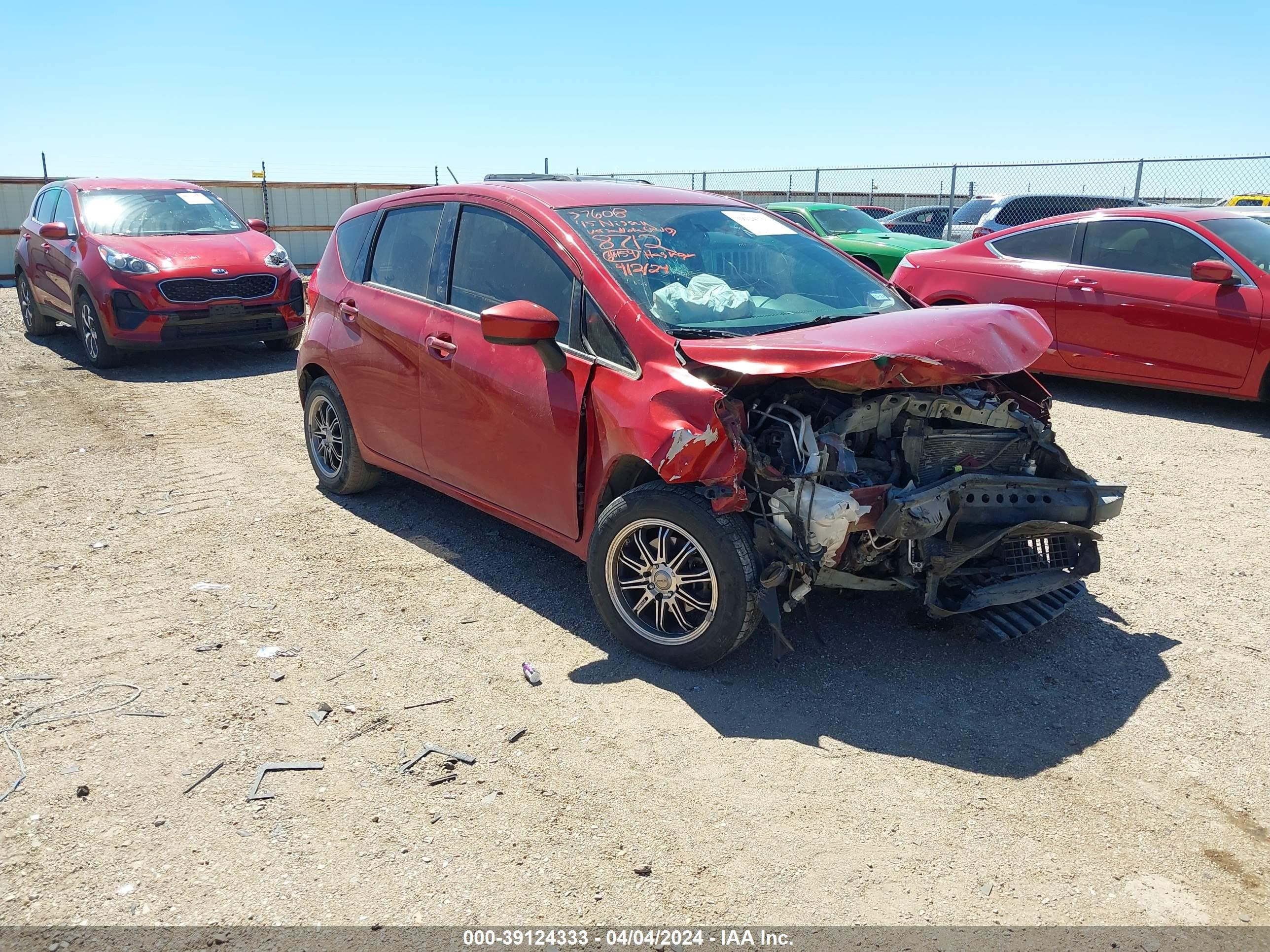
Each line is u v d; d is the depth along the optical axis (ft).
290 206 76.79
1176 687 11.67
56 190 37.86
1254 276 23.65
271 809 9.27
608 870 8.49
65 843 8.75
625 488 12.40
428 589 14.40
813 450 11.08
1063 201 50.31
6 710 10.94
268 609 13.70
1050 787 9.71
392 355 15.57
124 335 31.07
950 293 29.19
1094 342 26.43
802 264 14.62
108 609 13.64
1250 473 20.18
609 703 11.21
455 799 9.46
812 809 9.34
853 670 12.04
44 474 20.24
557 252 13.12
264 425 24.71
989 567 12.37
